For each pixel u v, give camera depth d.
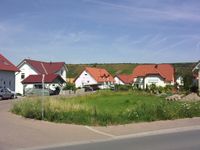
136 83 96.62
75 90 80.62
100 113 22.86
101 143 16.03
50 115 22.11
